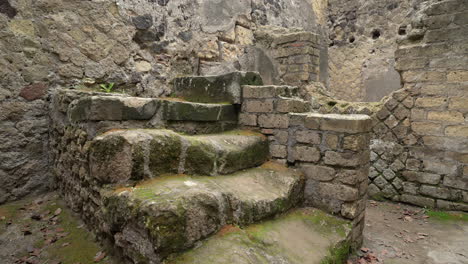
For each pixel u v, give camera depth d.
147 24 3.95
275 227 2.14
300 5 7.06
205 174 2.26
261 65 5.63
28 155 3.01
